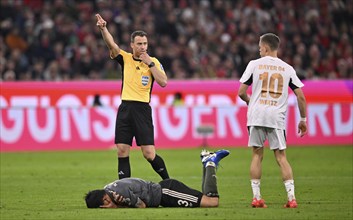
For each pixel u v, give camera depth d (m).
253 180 38.75
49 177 55.53
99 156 71.00
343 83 84.06
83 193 46.62
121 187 37.16
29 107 76.25
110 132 77.56
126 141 42.06
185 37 101.50
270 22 107.50
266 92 38.44
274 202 41.78
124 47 95.62
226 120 79.12
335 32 109.00
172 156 70.50
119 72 92.50
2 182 52.50
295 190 47.03
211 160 37.94
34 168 61.66
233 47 99.25
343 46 106.75
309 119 80.56
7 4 102.31
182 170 59.72
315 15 109.38
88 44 96.00
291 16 109.25
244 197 44.25
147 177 55.31
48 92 79.19
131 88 42.06
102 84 80.19
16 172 58.88
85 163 65.31
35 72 92.50
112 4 103.62
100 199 37.41
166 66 95.88
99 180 53.69
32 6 106.94
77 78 93.56
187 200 37.38
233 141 79.06
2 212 37.91
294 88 38.78
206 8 108.38
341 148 76.94
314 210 37.44
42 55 96.50
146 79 42.09
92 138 77.25
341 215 35.78
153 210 36.66
